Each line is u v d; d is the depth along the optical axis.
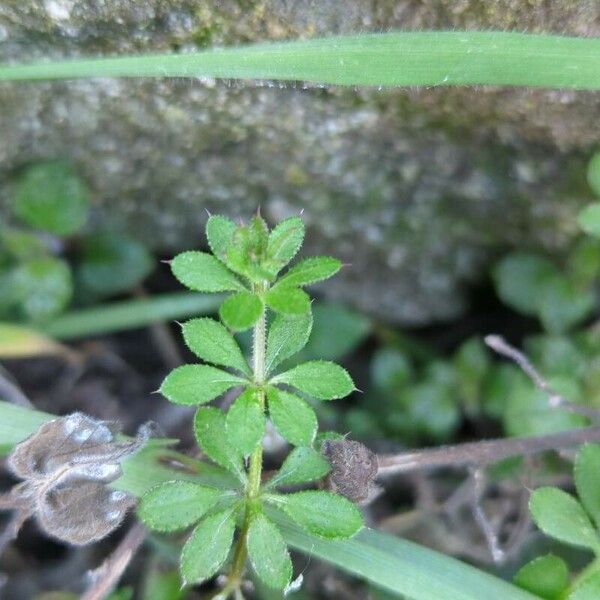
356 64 0.12
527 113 0.14
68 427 0.12
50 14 0.13
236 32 0.13
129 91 0.15
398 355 0.19
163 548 0.15
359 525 0.11
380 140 0.16
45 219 0.17
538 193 0.16
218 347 0.11
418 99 0.14
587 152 0.15
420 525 0.16
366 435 0.18
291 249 0.11
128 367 0.19
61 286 0.17
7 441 0.13
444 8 0.13
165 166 0.16
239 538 0.12
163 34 0.13
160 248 0.19
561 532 0.12
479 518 0.14
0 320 0.18
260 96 0.15
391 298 0.20
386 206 0.17
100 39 0.13
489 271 0.19
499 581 0.12
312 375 0.11
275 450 0.16
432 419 0.18
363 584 0.16
